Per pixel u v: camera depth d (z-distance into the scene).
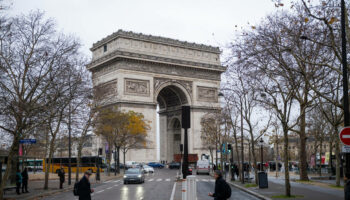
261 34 39.19
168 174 108.12
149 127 127.88
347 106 26.55
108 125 97.88
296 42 37.38
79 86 55.62
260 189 52.66
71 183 73.31
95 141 129.88
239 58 40.22
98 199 42.84
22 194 50.31
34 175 93.88
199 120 145.75
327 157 120.31
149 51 137.88
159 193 49.81
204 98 148.62
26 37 50.28
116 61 132.12
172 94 152.62
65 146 128.00
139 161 133.50
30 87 50.72
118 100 128.12
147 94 135.12
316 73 47.25
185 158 35.53
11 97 49.09
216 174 23.77
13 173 55.66
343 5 27.52
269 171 137.12
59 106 51.12
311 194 44.06
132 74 132.88
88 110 72.31
